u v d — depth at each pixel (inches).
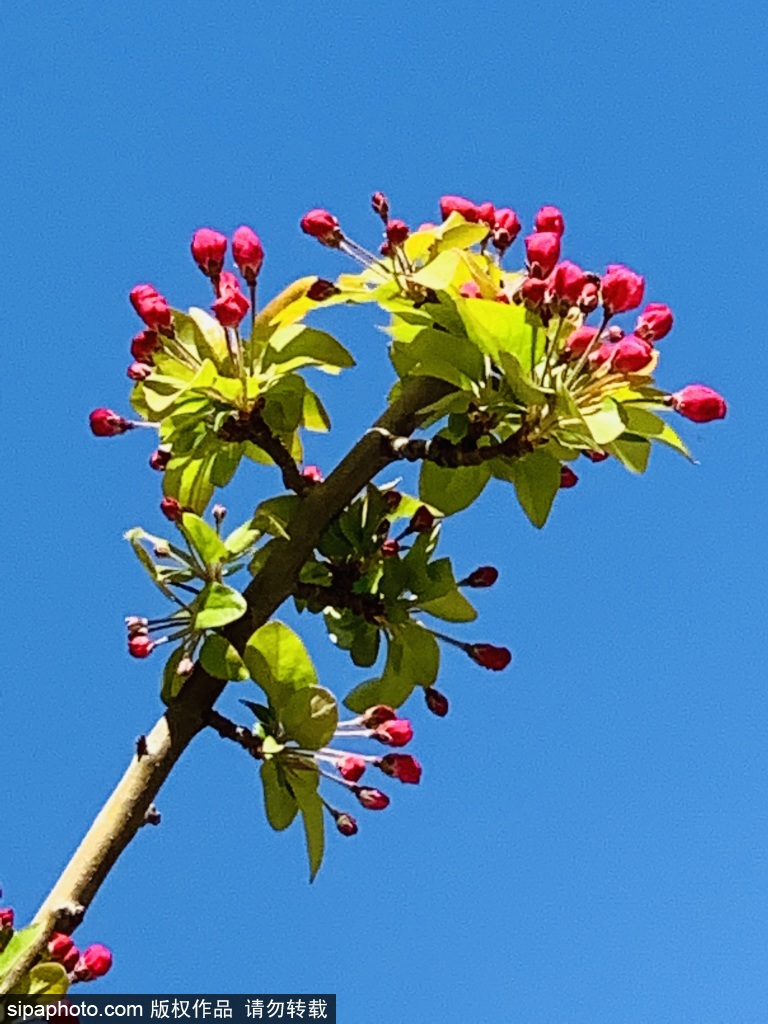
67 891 17.4
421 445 18.9
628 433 18.9
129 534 18.8
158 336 19.4
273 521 19.0
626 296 18.5
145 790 17.8
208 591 18.6
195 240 19.4
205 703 18.3
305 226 19.8
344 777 18.4
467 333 19.1
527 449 18.8
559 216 19.7
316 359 19.5
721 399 18.8
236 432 19.3
